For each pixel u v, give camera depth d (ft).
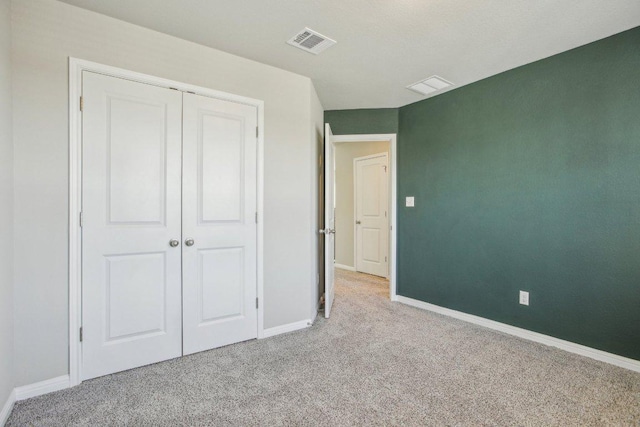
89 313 6.28
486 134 9.55
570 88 7.79
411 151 11.84
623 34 6.98
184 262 7.36
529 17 6.44
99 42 6.34
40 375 5.80
